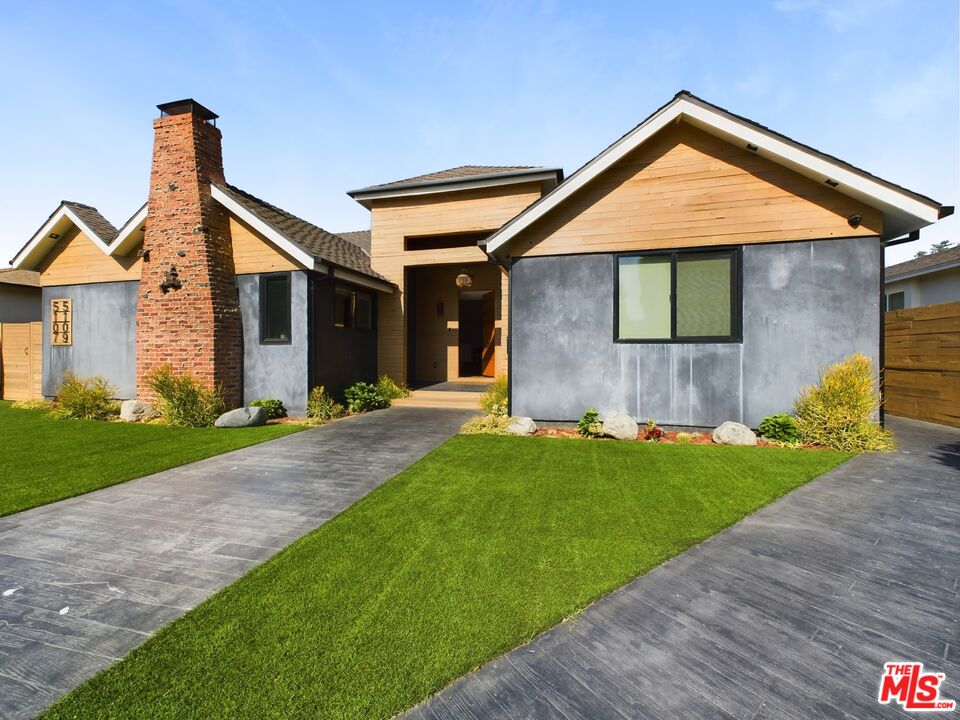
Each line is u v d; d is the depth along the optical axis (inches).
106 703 79.0
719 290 310.3
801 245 295.1
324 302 427.2
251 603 110.0
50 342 497.0
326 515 170.7
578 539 145.3
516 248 345.1
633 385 327.0
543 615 104.2
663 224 318.7
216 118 420.8
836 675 86.8
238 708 77.2
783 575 124.2
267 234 392.5
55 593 116.6
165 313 397.4
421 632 98.0
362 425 362.6
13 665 89.5
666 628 100.8
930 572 126.1
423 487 200.7
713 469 225.6
